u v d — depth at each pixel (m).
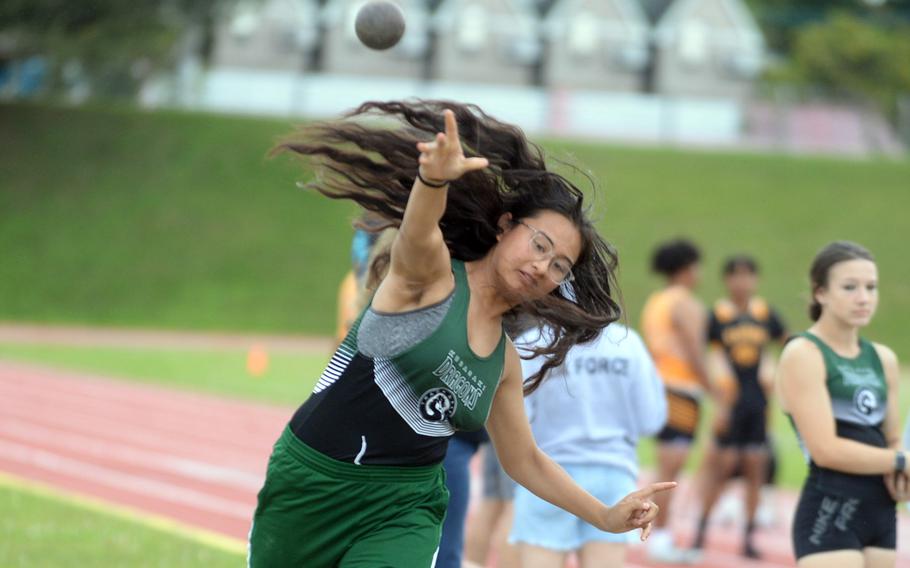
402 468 13.73
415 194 12.26
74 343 99.44
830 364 18.88
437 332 13.09
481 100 198.62
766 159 164.00
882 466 18.39
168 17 167.75
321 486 13.66
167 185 143.38
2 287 121.25
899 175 162.25
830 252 19.09
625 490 20.73
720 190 154.88
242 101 186.62
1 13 155.25
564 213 13.30
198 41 182.00
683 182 156.12
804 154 168.00
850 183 159.00
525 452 14.74
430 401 13.35
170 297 123.81
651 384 20.92
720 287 132.00
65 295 121.56
